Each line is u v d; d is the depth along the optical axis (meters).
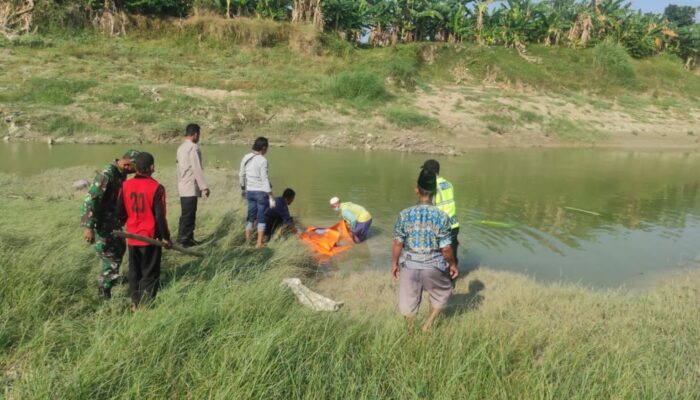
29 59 24.89
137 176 4.61
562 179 15.38
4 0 29.11
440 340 4.04
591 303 5.48
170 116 21.88
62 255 5.16
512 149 24.11
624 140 28.62
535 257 7.65
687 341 4.53
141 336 3.55
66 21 29.97
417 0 45.66
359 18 43.59
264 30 34.91
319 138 21.80
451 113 28.69
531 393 3.39
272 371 3.35
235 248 6.82
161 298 4.55
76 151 16.62
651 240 8.80
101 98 22.03
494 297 5.66
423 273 4.29
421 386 3.37
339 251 7.64
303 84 28.89
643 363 3.92
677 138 30.22
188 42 32.97
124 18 31.92
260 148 7.24
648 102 37.28
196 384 3.24
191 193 6.62
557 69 39.78
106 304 4.52
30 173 12.30
